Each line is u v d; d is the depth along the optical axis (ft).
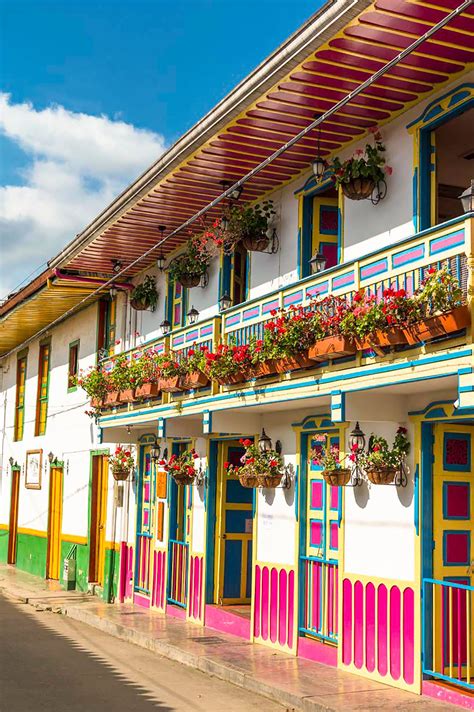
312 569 36.73
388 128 32.94
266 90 31.22
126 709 29.30
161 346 47.26
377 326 27.17
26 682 33.63
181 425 45.50
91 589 61.00
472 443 31.53
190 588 46.98
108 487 59.62
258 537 40.60
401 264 28.19
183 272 47.26
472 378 23.90
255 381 35.83
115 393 51.03
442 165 36.60
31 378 81.82
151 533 53.26
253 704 30.09
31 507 77.77
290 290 35.06
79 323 68.85
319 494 36.78
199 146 36.52
